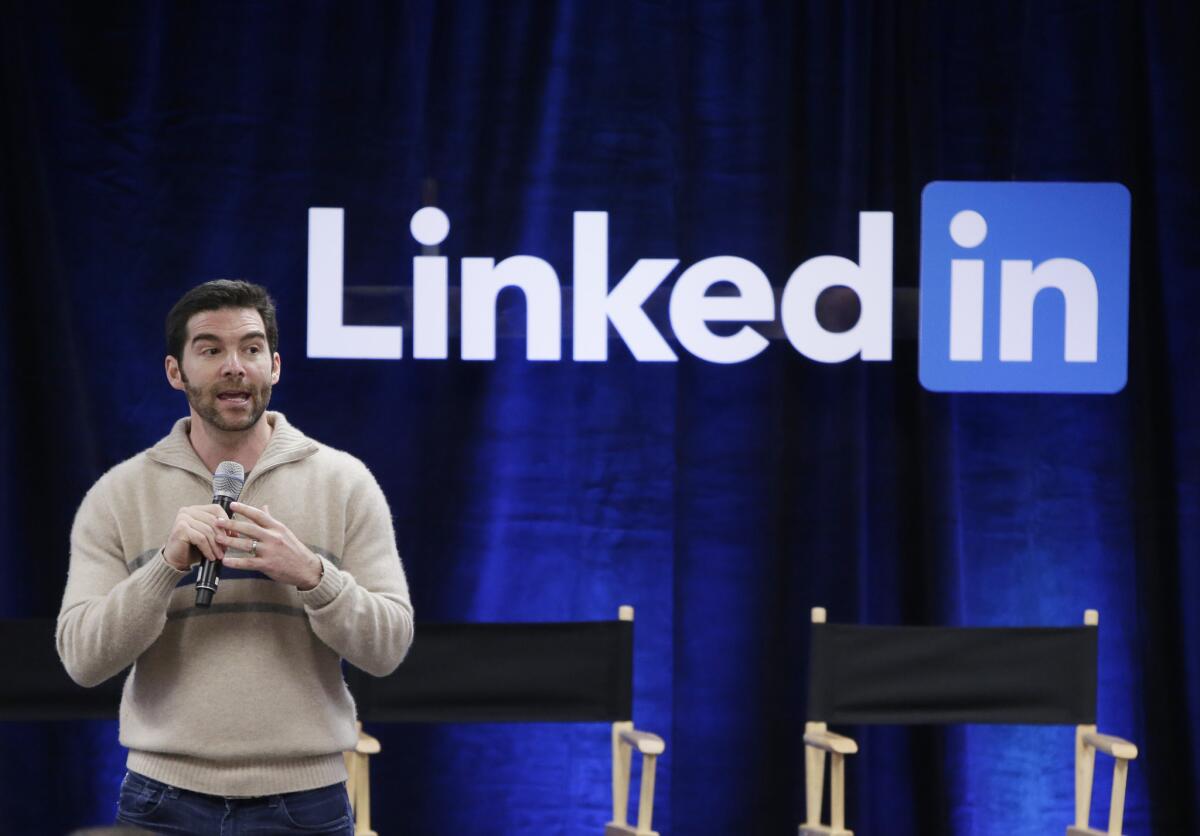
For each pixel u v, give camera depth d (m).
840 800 9.77
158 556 5.10
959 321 10.97
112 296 10.77
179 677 5.32
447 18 10.95
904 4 10.99
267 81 10.88
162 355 10.80
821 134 10.93
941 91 11.04
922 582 10.92
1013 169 11.02
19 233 10.69
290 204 10.88
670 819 10.85
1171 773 10.96
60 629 5.40
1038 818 10.95
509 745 10.93
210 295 5.50
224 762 5.32
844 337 10.91
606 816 10.91
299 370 10.86
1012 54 11.04
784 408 10.92
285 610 5.43
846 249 10.88
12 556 10.56
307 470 5.71
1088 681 10.27
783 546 10.88
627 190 10.95
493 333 10.91
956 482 10.87
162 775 5.34
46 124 10.75
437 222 10.91
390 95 10.89
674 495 10.91
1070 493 11.05
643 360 10.92
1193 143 11.02
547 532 10.91
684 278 10.91
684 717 10.84
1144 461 11.04
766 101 10.93
